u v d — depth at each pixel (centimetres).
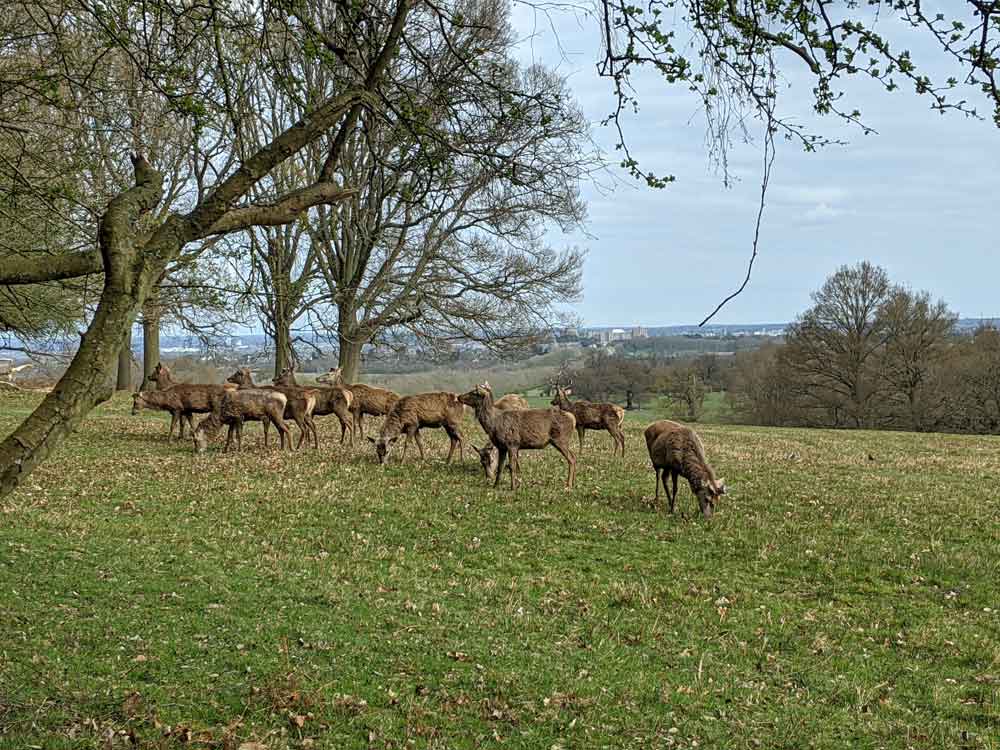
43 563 948
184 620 796
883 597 961
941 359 4047
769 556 1108
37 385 3362
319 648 745
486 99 601
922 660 772
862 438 2778
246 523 1223
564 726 616
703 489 1290
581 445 2078
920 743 602
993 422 3919
